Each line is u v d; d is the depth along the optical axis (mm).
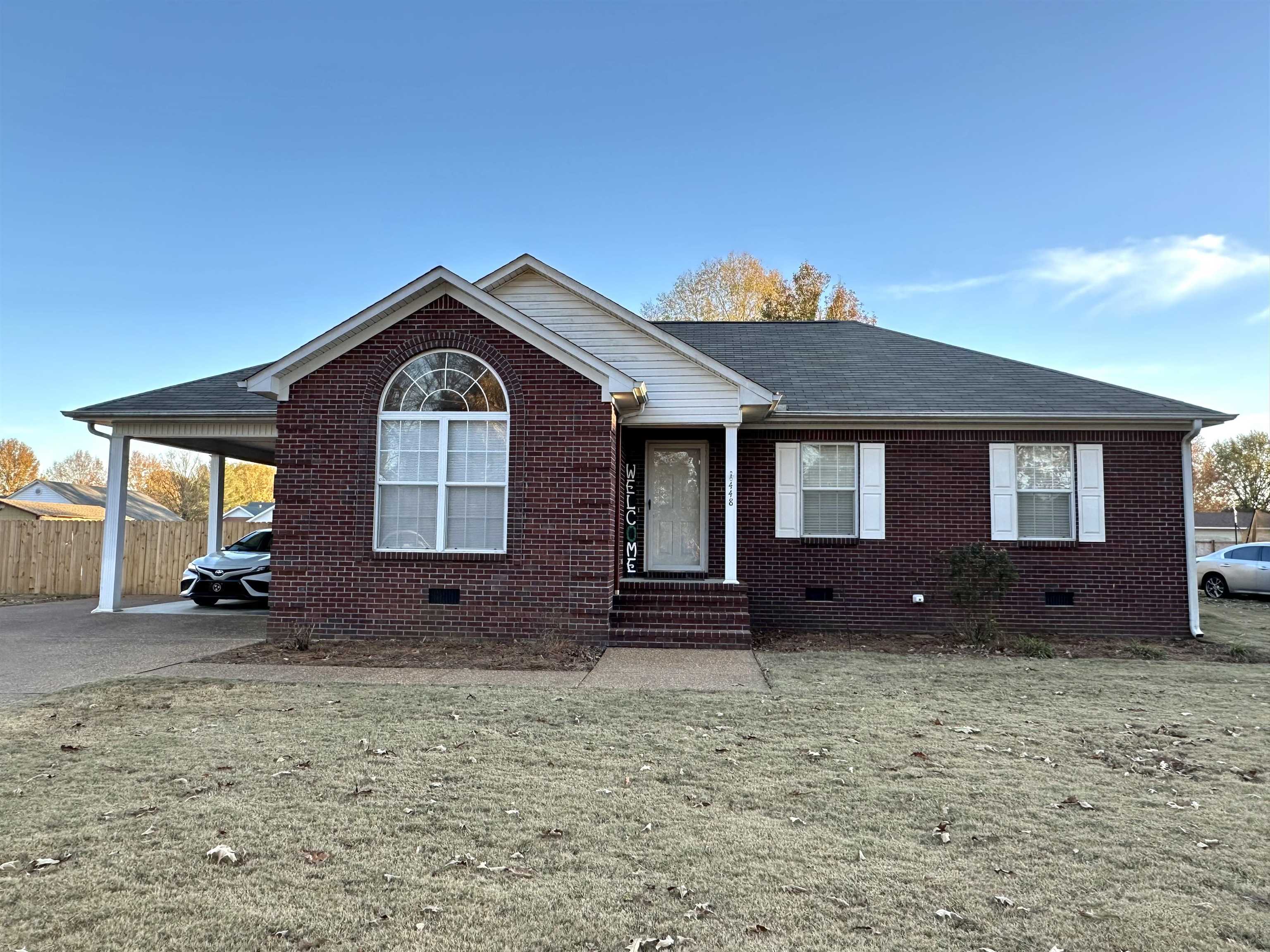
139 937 3391
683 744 6453
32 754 6004
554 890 3877
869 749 6359
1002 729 7043
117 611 15578
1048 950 3395
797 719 7348
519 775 5617
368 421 11758
